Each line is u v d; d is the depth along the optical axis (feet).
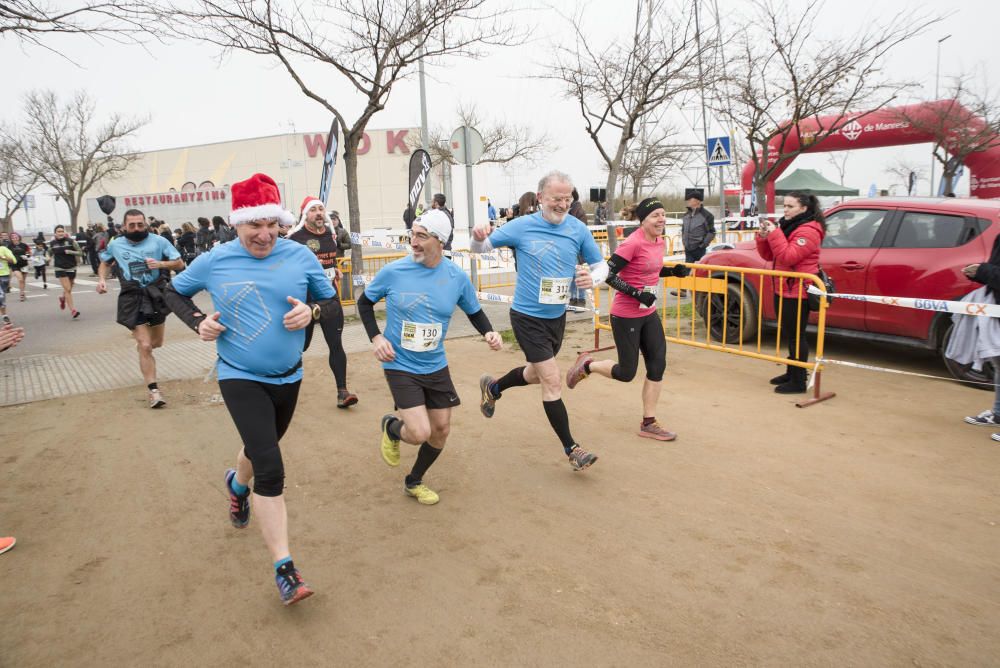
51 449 16.49
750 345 26.99
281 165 172.45
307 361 25.34
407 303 12.15
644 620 9.40
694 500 13.19
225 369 10.23
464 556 11.25
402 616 9.62
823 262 23.47
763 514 12.53
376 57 32.42
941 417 17.83
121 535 12.17
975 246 20.18
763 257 20.75
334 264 21.80
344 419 18.62
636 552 11.25
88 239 76.13
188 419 18.72
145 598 10.19
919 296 21.12
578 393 20.71
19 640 9.20
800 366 19.83
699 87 39.17
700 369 23.41
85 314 41.98
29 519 12.84
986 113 55.67
